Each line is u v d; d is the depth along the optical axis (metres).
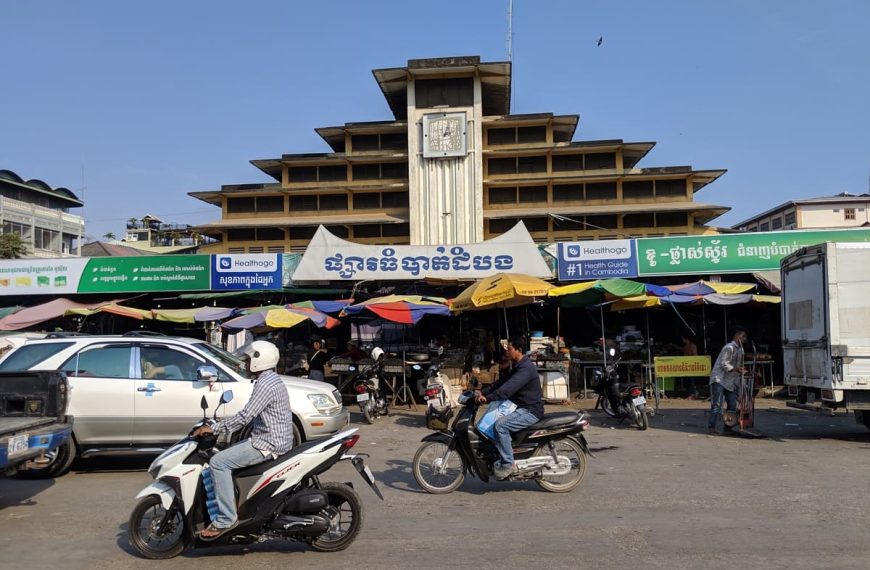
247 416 5.52
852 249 11.17
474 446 7.67
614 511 6.93
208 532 5.41
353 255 20.11
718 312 20.38
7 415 7.62
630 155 48.03
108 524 6.70
